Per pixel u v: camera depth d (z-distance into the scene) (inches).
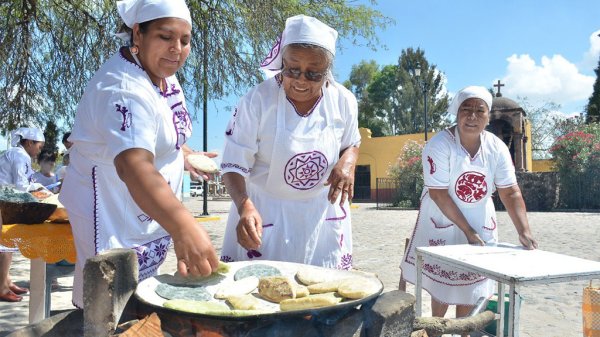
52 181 289.0
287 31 81.1
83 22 315.6
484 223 132.3
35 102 328.8
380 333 50.9
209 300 56.6
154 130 64.3
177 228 50.4
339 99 90.8
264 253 90.4
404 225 520.4
